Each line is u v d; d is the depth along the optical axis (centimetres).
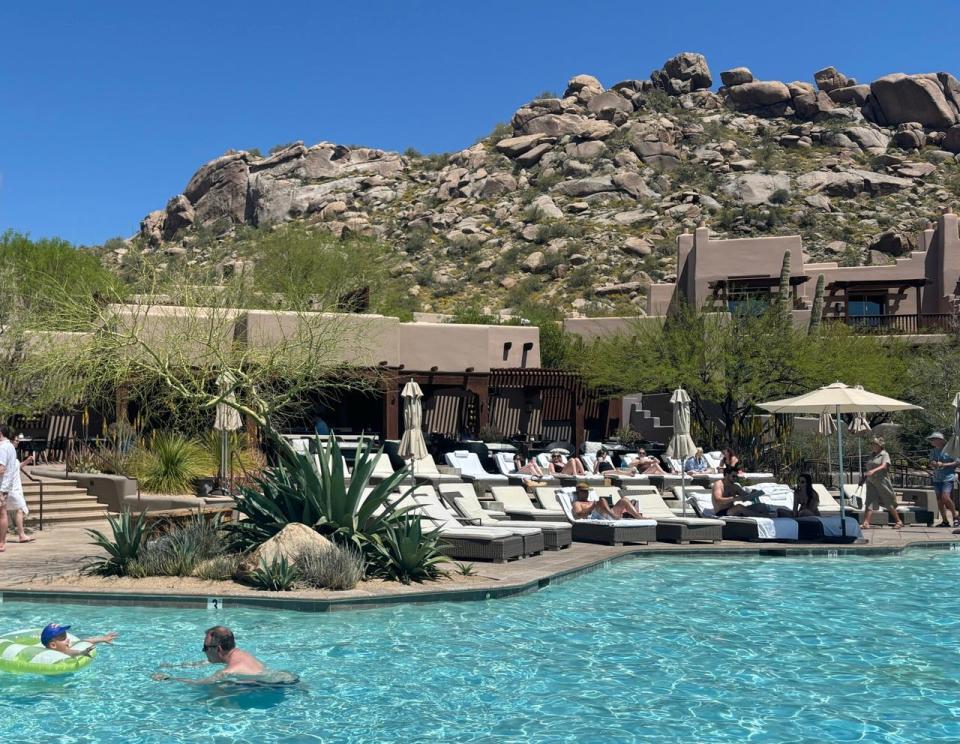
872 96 10469
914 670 862
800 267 4181
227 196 11038
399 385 2936
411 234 9338
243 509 1305
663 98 11206
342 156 11281
